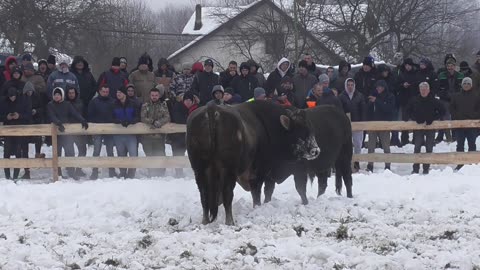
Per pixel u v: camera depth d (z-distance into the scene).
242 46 49.88
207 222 9.79
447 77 18.47
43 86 16.75
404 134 20.00
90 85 17.19
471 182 12.75
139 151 18.31
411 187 12.59
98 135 15.65
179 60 52.28
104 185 13.20
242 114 10.30
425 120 15.52
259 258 7.80
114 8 42.62
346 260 7.69
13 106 15.56
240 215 10.41
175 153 15.90
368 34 45.00
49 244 8.77
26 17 34.66
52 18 36.00
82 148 16.12
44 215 10.77
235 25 50.53
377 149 18.95
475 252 7.96
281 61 16.73
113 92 16.86
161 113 15.38
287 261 7.74
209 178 9.68
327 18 46.00
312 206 10.95
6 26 35.16
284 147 10.91
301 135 10.81
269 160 10.85
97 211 10.94
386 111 17.11
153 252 8.21
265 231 9.23
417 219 10.05
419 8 43.81
